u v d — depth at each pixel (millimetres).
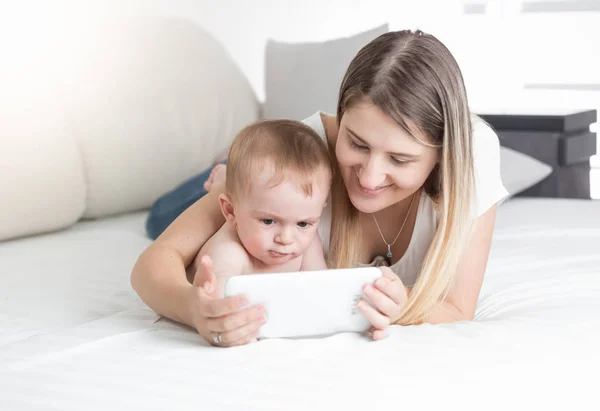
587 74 3342
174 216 1843
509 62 3449
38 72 1930
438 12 3465
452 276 1261
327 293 1055
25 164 1841
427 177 1293
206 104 2436
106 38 2205
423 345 1053
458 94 1173
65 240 1906
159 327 1163
